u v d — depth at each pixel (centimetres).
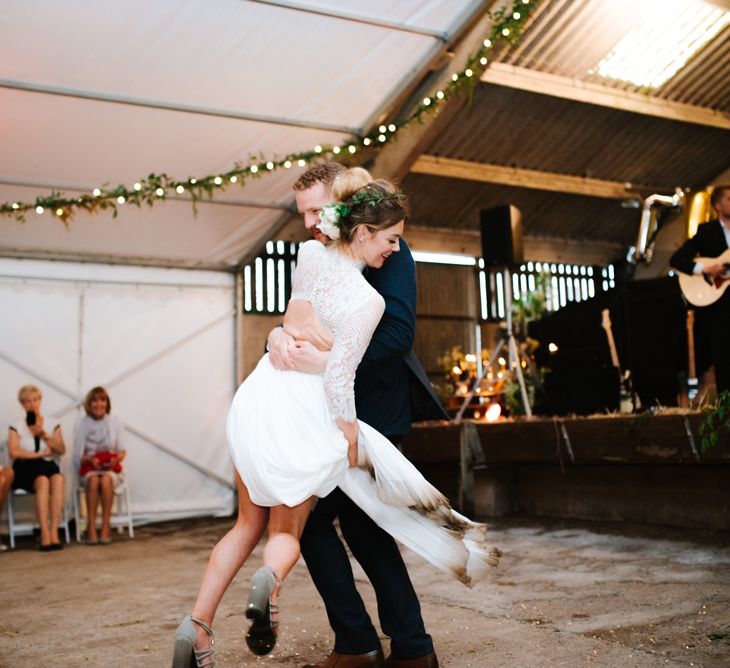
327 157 597
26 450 586
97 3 434
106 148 555
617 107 853
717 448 393
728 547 372
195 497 717
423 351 968
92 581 404
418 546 189
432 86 576
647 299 565
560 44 781
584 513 516
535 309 899
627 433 441
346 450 183
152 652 242
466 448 555
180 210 649
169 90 510
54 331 677
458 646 231
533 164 938
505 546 433
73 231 653
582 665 206
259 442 181
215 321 736
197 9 450
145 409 703
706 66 858
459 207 979
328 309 184
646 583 312
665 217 655
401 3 474
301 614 287
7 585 406
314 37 488
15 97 496
